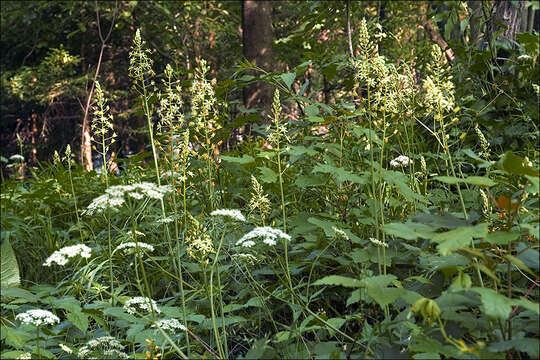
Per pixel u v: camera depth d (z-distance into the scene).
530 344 1.66
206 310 2.94
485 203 2.79
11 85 17.45
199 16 13.51
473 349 1.69
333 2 6.16
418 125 4.74
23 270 4.38
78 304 2.73
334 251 3.13
